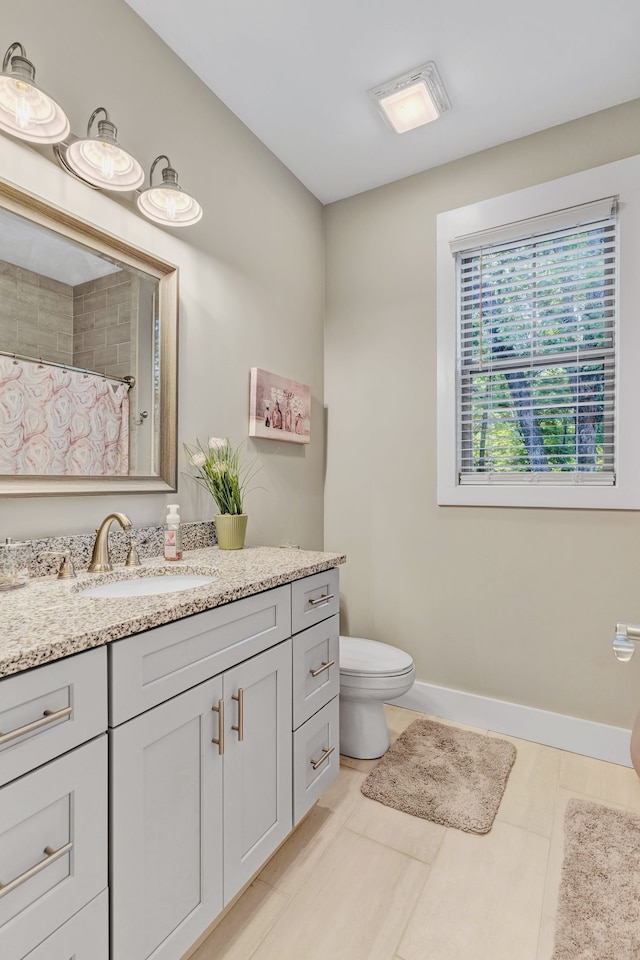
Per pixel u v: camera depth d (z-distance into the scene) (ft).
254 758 3.92
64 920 2.46
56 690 2.44
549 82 5.93
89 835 2.59
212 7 5.00
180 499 5.55
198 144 5.85
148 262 5.05
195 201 4.93
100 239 4.57
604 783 5.74
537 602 6.73
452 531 7.34
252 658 3.91
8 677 2.24
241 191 6.57
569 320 6.72
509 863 4.49
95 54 4.62
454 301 7.32
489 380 7.23
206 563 4.78
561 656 6.57
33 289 4.09
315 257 8.38
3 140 3.85
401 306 7.82
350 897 4.12
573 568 6.51
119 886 2.75
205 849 3.39
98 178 4.38
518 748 6.52
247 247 6.67
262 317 6.95
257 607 3.98
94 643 2.58
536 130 6.74
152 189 4.65
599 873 4.31
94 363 4.56
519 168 6.88
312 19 5.14
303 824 5.00
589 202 6.33
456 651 7.29
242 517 5.76
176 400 5.33
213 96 6.12
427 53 5.55
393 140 6.98
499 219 6.95
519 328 7.05
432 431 7.51
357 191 8.25
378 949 3.65
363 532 8.13
